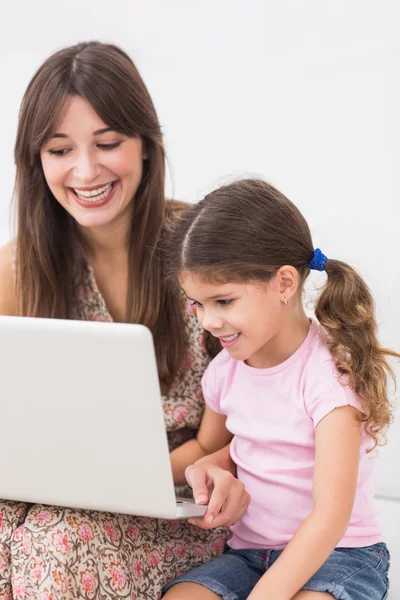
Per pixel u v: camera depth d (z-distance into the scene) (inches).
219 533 82.3
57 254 87.6
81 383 61.3
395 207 116.0
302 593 67.4
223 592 70.5
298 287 74.5
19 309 89.0
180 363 86.5
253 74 121.7
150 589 72.7
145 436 62.2
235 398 77.6
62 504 66.9
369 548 73.4
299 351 74.4
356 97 117.3
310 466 73.1
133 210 87.0
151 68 126.4
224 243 69.6
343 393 70.5
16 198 89.0
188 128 124.9
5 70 133.8
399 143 115.6
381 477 90.4
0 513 68.4
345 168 117.8
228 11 122.2
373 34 116.3
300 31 119.1
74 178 82.7
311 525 66.1
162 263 86.3
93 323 59.7
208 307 71.3
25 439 64.7
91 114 80.7
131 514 67.7
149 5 125.7
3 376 62.5
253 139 122.1
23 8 131.8
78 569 66.3
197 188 124.3
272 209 72.7
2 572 67.2
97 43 84.2
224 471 74.7
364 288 75.3
